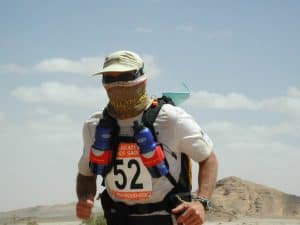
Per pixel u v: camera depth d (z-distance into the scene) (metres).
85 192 3.10
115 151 2.84
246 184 74.88
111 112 2.88
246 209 69.25
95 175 3.09
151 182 2.82
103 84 2.85
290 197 74.12
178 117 2.83
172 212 2.79
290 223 47.72
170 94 3.01
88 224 20.22
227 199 71.06
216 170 2.90
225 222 46.97
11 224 48.12
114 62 2.82
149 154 2.77
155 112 2.83
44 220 53.03
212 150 2.91
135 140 2.80
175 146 2.85
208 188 2.85
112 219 2.93
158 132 2.82
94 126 2.95
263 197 72.62
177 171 2.86
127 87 2.80
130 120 2.84
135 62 2.83
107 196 2.95
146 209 2.86
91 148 2.89
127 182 2.84
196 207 2.76
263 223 46.62
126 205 2.90
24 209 81.19
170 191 2.86
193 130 2.85
